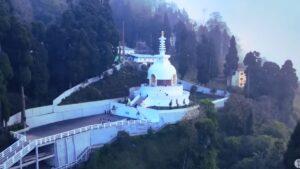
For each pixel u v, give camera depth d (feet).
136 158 232.12
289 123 343.26
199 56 367.86
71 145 224.74
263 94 351.67
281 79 349.20
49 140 212.84
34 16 395.34
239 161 245.45
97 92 296.51
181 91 302.45
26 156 209.87
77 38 292.20
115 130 244.22
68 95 285.84
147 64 379.55
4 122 225.76
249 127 287.28
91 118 272.31
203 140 238.68
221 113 295.48
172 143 246.88
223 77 399.65
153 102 282.97
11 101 244.63
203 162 231.30
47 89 277.85
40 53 268.41
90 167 219.00
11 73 233.35
